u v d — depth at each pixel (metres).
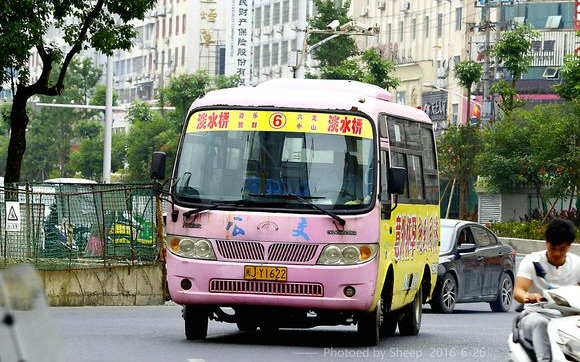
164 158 28.98
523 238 105.19
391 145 30.22
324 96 29.03
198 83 175.38
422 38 168.88
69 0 57.00
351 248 27.97
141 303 46.91
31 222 46.19
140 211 47.53
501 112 131.12
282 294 27.98
